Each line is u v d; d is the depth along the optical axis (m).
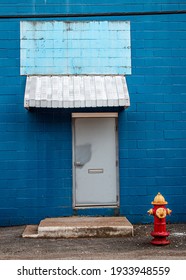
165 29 9.77
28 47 9.62
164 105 9.70
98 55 9.66
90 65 9.64
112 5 9.74
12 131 9.54
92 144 9.67
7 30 9.63
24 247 7.52
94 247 7.45
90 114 9.66
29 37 9.65
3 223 9.45
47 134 9.58
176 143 9.67
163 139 9.66
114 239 8.06
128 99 8.80
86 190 9.61
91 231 8.23
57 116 9.62
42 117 9.60
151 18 9.77
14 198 9.48
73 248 7.39
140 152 9.63
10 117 9.55
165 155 9.65
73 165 9.62
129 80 9.68
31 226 9.16
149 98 9.69
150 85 9.70
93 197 9.60
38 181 9.52
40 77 9.49
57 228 8.21
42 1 9.68
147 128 9.66
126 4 9.76
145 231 8.77
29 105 8.72
